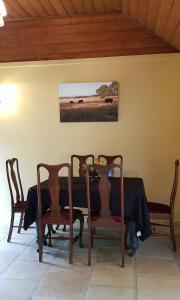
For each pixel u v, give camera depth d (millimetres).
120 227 2828
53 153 4250
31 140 4289
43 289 2398
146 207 2910
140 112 4008
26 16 3938
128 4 3453
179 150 3945
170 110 3943
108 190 2812
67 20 3969
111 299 2240
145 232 2893
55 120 4211
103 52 4027
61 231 3783
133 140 4051
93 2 3586
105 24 3945
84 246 3305
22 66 4211
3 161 4367
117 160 4070
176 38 3531
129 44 3959
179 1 2689
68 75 4133
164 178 4008
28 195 3109
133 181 3377
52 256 3035
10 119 4316
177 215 3975
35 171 4305
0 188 4406
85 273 2662
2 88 4293
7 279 2566
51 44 4105
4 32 4133
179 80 3893
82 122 4141
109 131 4094
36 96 4227
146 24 3729
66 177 3713
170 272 2666
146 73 3961
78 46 4062
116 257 3000
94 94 4062
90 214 2879
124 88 4020
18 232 3730
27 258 2990
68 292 2348
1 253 3113
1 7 2391
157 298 2250
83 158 3967
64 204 3031
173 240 3158
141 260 2924
